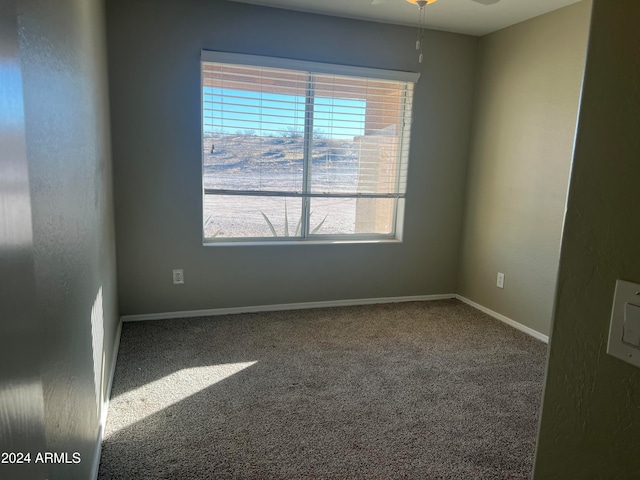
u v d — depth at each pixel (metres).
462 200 4.18
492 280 3.84
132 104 3.21
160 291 3.50
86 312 1.66
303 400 2.37
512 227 3.60
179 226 3.46
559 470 0.72
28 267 0.53
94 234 1.98
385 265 4.05
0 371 0.42
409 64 3.78
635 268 0.58
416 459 1.92
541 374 2.75
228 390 2.45
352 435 2.08
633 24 0.57
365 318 3.66
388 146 3.90
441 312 3.88
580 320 0.67
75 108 1.58
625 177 0.59
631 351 0.58
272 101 3.52
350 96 3.70
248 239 3.72
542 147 3.30
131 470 1.79
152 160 3.32
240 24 3.32
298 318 3.61
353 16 3.52
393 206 4.08
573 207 0.67
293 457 1.91
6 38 0.48
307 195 3.75
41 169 1.02
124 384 2.49
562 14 3.12
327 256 3.86
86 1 1.98
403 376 2.68
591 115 0.64
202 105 3.37
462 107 4.00
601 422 0.64
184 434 2.04
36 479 0.54
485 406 2.37
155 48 3.19
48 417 1.01
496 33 3.72
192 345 3.03
